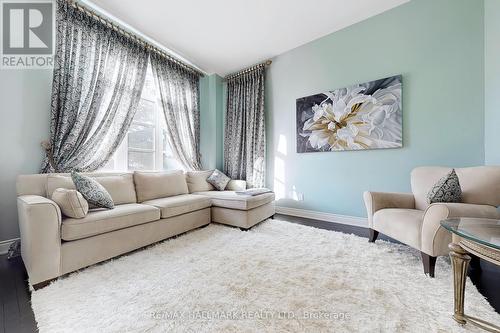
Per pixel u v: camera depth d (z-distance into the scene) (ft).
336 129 9.83
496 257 3.08
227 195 9.37
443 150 7.66
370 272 5.10
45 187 6.33
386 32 8.71
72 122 7.62
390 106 8.52
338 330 3.30
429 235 4.89
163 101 11.08
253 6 8.35
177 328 3.38
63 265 4.95
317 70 10.52
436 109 7.77
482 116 7.03
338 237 7.65
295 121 11.27
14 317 3.75
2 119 6.61
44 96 7.36
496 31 6.40
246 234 8.05
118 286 4.58
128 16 8.82
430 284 4.58
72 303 4.04
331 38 10.09
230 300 4.07
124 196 7.73
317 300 4.06
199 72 13.44
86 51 7.98
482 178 5.51
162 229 7.23
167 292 4.35
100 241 5.61
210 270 5.24
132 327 3.41
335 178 10.02
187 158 12.35
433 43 7.82
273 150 12.10
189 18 8.98
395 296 4.15
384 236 7.80
